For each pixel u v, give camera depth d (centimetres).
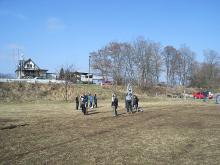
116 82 11481
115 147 1744
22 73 11269
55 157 1484
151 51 11775
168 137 2091
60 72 9562
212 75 13788
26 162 1379
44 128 2509
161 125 2717
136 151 1645
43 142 1878
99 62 12619
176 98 8425
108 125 2706
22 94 6925
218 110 4291
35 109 4566
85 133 2250
